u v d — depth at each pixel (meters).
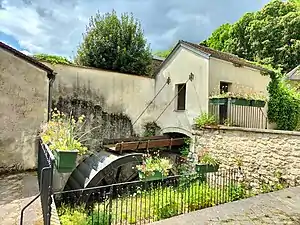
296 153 6.16
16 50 6.64
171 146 9.70
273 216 2.23
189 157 9.19
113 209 6.09
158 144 9.22
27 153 6.78
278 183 6.50
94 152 9.04
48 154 3.48
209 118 8.63
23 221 3.65
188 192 6.35
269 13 22.56
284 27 21.14
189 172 8.80
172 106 10.19
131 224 5.40
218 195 7.02
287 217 2.22
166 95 10.48
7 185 5.43
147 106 10.73
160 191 6.55
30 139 6.83
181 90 10.09
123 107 10.03
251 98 8.21
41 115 7.03
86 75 9.20
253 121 9.60
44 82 7.14
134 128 10.30
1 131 6.48
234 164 7.63
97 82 9.44
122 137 9.93
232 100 7.93
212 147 8.36
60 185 8.04
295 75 16.22
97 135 9.31
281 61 20.91
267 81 10.97
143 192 6.38
